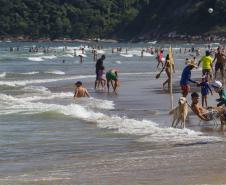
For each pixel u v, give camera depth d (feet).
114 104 138.62
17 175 65.26
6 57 502.38
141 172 64.13
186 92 128.26
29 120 114.11
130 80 219.41
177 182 57.82
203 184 56.13
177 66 340.39
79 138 92.53
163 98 150.10
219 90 105.60
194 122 105.40
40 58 495.41
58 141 90.22
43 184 59.31
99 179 61.11
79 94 157.69
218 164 66.69
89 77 248.11
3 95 163.32
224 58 180.75
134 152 78.33
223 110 100.63
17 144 88.12
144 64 375.25
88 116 117.70
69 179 61.72
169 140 87.20
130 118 113.29
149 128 99.55
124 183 58.49
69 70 312.09
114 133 96.32
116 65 360.48
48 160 75.31
